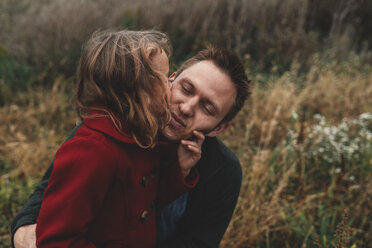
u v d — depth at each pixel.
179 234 1.32
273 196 2.07
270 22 5.34
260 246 2.04
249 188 2.14
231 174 1.23
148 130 0.96
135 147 1.00
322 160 2.64
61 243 0.85
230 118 1.17
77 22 4.54
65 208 0.85
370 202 2.25
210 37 4.76
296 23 5.36
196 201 1.21
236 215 2.04
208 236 1.27
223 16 5.12
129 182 0.98
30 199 1.26
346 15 5.88
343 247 1.50
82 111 1.02
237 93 1.11
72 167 0.87
